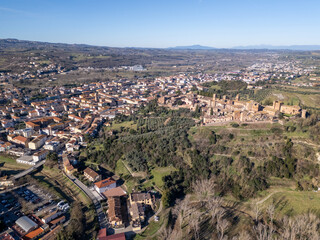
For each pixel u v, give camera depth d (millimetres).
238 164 179375
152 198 162250
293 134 193375
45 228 138500
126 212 155875
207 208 152875
